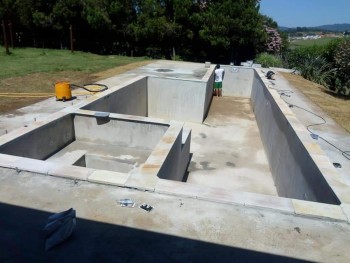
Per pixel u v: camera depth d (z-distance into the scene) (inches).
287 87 468.1
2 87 407.2
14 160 173.0
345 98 451.5
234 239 126.0
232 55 999.0
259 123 452.8
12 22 964.6
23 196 146.7
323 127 298.7
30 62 624.4
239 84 637.9
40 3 951.0
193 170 323.9
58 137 263.1
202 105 465.7
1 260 110.8
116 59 749.3
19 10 941.2
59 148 267.4
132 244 120.6
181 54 1036.5
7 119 293.3
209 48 1019.9
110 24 968.3
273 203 147.6
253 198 150.5
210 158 354.3
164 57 1051.3
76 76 498.0
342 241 129.0
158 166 174.4
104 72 542.3
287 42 1078.4
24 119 295.4
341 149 248.7
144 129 270.2
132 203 143.6
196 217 136.9
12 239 120.7
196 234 127.3
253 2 916.6
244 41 917.2
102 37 1056.2
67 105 340.8
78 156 258.4
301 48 746.2
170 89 470.6
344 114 347.9
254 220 137.3
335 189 162.4
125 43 1075.3
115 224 130.6
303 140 230.4
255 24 896.9
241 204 145.7
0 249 115.6
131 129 273.0
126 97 391.2
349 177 202.7
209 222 134.5
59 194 148.9
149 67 611.5
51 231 121.3
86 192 151.0
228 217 138.0
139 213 137.8
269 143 354.6
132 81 416.5
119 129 275.4
